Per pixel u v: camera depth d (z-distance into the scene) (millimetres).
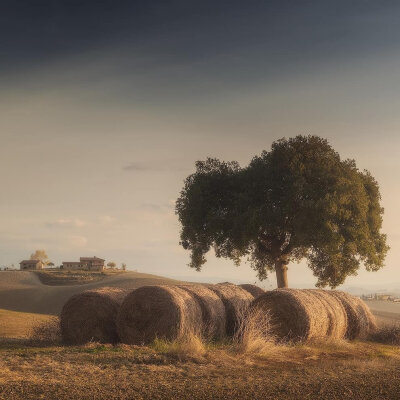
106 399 7801
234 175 36562
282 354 13422
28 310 63594
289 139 35812
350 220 33188
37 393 8023
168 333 15586
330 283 35125
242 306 18938
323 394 8594
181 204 37250
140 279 82875
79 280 94000
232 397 8203
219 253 36906
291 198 32781
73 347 14297
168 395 8195
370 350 16078
